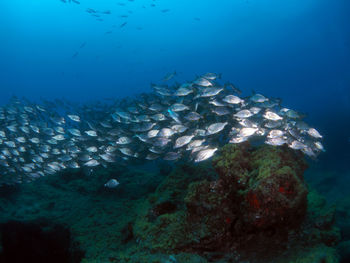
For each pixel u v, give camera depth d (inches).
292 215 170.2
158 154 372.2
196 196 196.9
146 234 206.2
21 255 284.8
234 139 223.5
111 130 427.2
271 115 280.4
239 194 183.6
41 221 326.0
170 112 336.5
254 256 175.0
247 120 285.6
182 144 302.5
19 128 488.4
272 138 222.2
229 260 176.1
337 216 398.0
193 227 192.4
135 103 486.6
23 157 490.9
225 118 334.6
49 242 305.7
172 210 238.1
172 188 265.6
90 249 255.4
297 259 159.0
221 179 199.5
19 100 578.9
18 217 354.3
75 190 454.6
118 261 185.5
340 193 574.9
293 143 228.5
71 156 442.0
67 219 343.0
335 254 167.6
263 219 165.3
